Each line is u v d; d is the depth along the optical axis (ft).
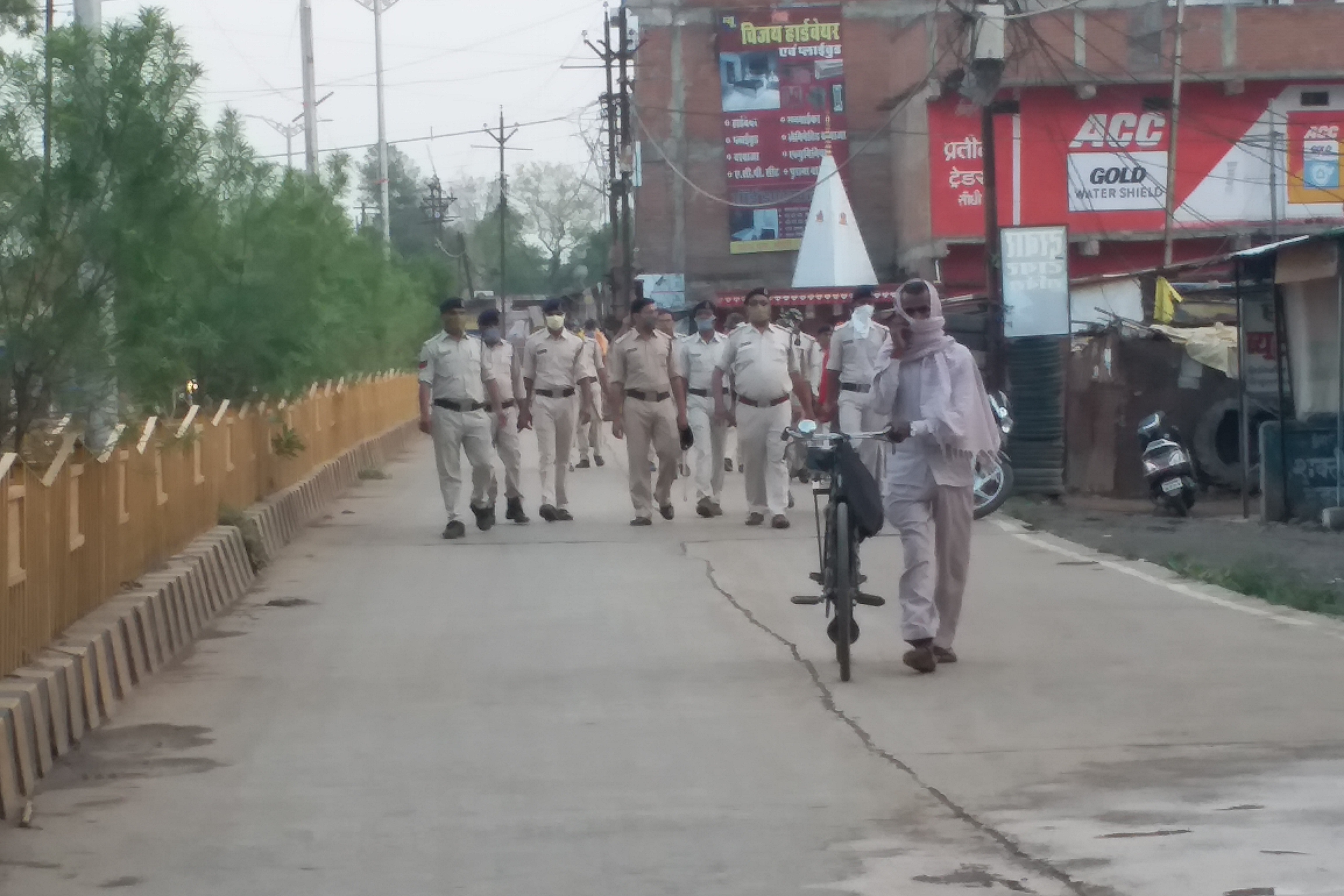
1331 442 55.47
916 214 146.82
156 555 34.96
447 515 54.13
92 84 29.17
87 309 28.58
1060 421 63.31
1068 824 19.17
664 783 21.75
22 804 20.79
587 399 78.13
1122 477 66.03
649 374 53.16
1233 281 82.33
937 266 139.44
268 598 39.52
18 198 28.27
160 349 32.14
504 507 60.95
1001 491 54.90
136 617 29.53
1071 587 39.40
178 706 27.30
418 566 44.80
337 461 69.67
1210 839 18.34
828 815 19.93
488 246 371.35
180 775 22.65
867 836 18.95
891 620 35.29
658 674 29.48
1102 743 23.36
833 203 151.23
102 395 29.66
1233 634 32.37
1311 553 46.65
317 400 65.21
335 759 23.53
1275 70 139.33
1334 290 54.75
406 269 127.54
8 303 28.45
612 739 24.39
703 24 164.86
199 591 35.47
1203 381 65.67
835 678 28.71
